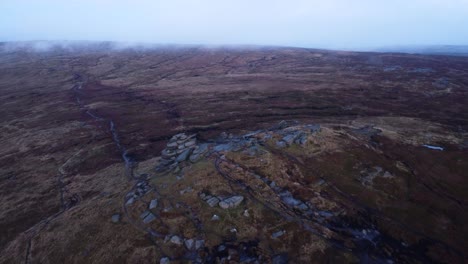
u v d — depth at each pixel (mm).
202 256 20141
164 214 24328
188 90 95938
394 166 28812
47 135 59750
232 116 64875
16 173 43312
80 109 79062
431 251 19703
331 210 23312
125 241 22438
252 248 20281
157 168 34938
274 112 65750
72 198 33906
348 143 32656
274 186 26031
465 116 57000
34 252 23625
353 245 20234
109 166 42438
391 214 22969
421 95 75250
